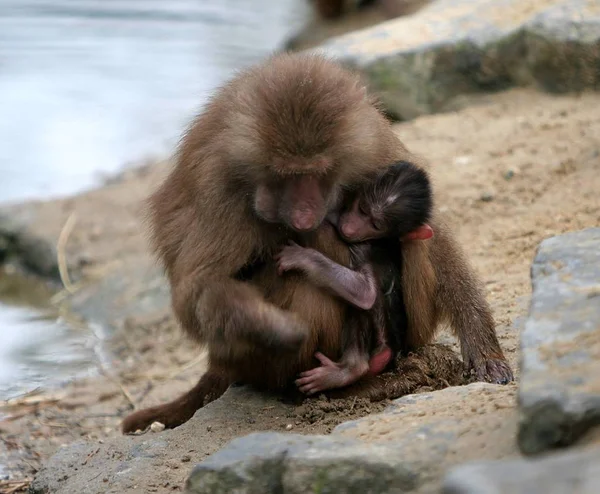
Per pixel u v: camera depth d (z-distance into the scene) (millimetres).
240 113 9445
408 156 11227
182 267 9867
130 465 9516
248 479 7180
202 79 28172
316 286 9906
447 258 10930
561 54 18547
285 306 9984
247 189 9617
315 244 10234
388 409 8406
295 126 9156
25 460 12070
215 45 31219
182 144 10633
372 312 10391
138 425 11453
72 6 35188
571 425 6055
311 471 6988
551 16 18875
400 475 6793
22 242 19609
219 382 11438
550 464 5238
